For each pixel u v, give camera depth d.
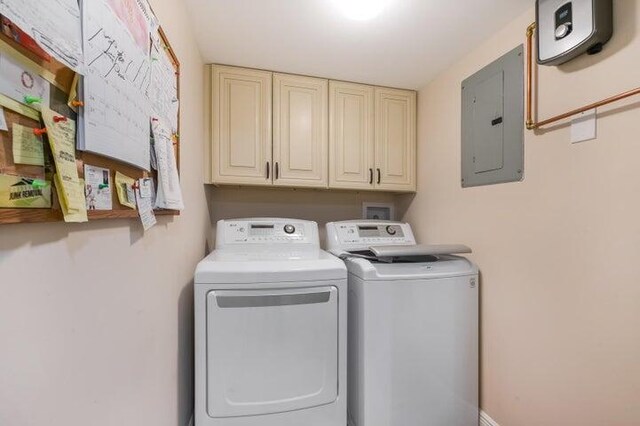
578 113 1.03
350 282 1.40
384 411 1.28
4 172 0.35
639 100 0.87
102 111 0.55
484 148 1.47
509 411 1.30
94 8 0.53
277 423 1.17
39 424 0.41
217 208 2.09
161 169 0.87
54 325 0.45
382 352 1.27
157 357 0.89
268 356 1.15
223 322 1.12
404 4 1.23
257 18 1.33
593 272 0.99
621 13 0.91
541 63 1.09
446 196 1.76
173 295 1.06
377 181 2.00
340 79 1.92
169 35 1.02
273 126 1.82
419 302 1.31
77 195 0.48
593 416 0.99
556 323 1.11
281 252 1.53
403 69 1.78
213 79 1.73
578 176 1.04
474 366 1.39
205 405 1.12
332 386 1.23
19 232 0.39
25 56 0.39
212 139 1.73
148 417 0.82
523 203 1.25
